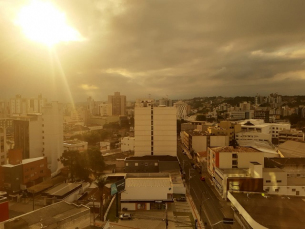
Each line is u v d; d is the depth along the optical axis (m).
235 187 64.50
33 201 60.06
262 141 126.69
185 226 51.97
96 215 56.78
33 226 35.06
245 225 48.12
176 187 71.00
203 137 121.12
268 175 66.00
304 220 40.41
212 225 52.00
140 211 59.81
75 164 78.88
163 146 101.31
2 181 67.88
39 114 97.12
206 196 69.94
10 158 69.75
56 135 95.44
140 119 101.12
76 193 67.00
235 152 75.88
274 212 43.53
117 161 95.62
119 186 57.62
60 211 40.38
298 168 77.75
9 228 33.78
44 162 80.19
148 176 71.12
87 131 182.75
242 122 171.50
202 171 94.19
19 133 96.12
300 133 133.88
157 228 51.06
